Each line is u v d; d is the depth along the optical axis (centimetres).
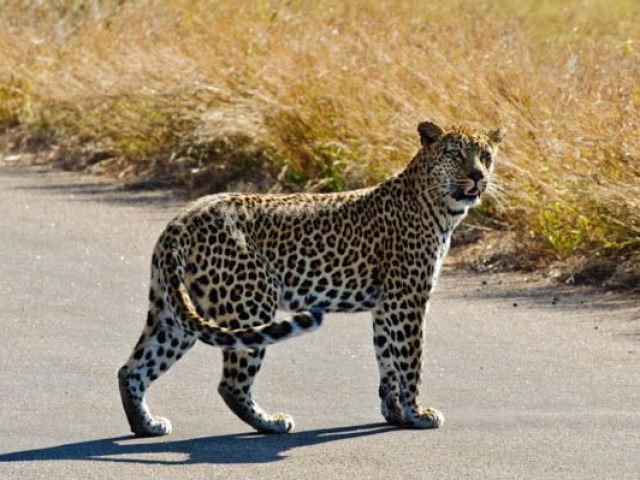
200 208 1412
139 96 2972
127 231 2352
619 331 1764
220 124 2656
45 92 3266
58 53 3522
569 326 1792
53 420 1425
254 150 2672
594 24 3180
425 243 1507
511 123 2323
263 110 2644
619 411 1449
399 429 1418
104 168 2920
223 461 1301
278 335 1286
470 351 1688
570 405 1477
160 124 2873
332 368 1623
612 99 2352
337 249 1470
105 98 3047
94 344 1706
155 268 1402
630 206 2053
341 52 2762
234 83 2830
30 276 2048
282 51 2850
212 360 1653
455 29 2898
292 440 1375
